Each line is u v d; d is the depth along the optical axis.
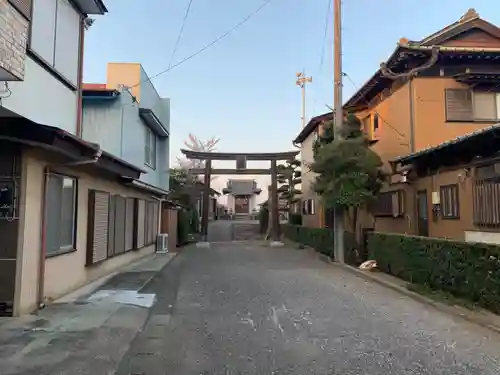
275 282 10.22
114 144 13.30
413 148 12.98
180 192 29.31
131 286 9.14
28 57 7.07
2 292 6.08
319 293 8.70
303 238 22.42
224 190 55.84
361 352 4.87
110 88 14.03
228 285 9.73
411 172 12.88
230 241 27.50
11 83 6.48
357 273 11.65
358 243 13.52
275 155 26.36
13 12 5.18
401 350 4.94
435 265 8.36
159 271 11.85
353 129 13.81
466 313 6.61
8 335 5.27
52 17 8.09
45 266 7.02
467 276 7.26
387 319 6.46
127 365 4.43
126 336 5.42
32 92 7.24
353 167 12.88
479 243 6.97
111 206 10.91
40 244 6.72
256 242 26.16
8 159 6.14
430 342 5.25
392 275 10.70
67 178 8.11
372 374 4.20
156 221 18.53
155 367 4.38
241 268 13.10
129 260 13.45
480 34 13.84
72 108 9.15
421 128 12.97
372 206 14.77
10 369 4.16
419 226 12.48
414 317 6.58
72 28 9.14
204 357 4.70
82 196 8.84
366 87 15.97
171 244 20.20
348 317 6.59
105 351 4.79
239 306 7.41
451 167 10.80
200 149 43.78
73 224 8.41
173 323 6.19
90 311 6.68
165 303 7.62
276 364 4.48
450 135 12.99
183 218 23.89
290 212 30.95
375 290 9.07
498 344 5.16
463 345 5.12
